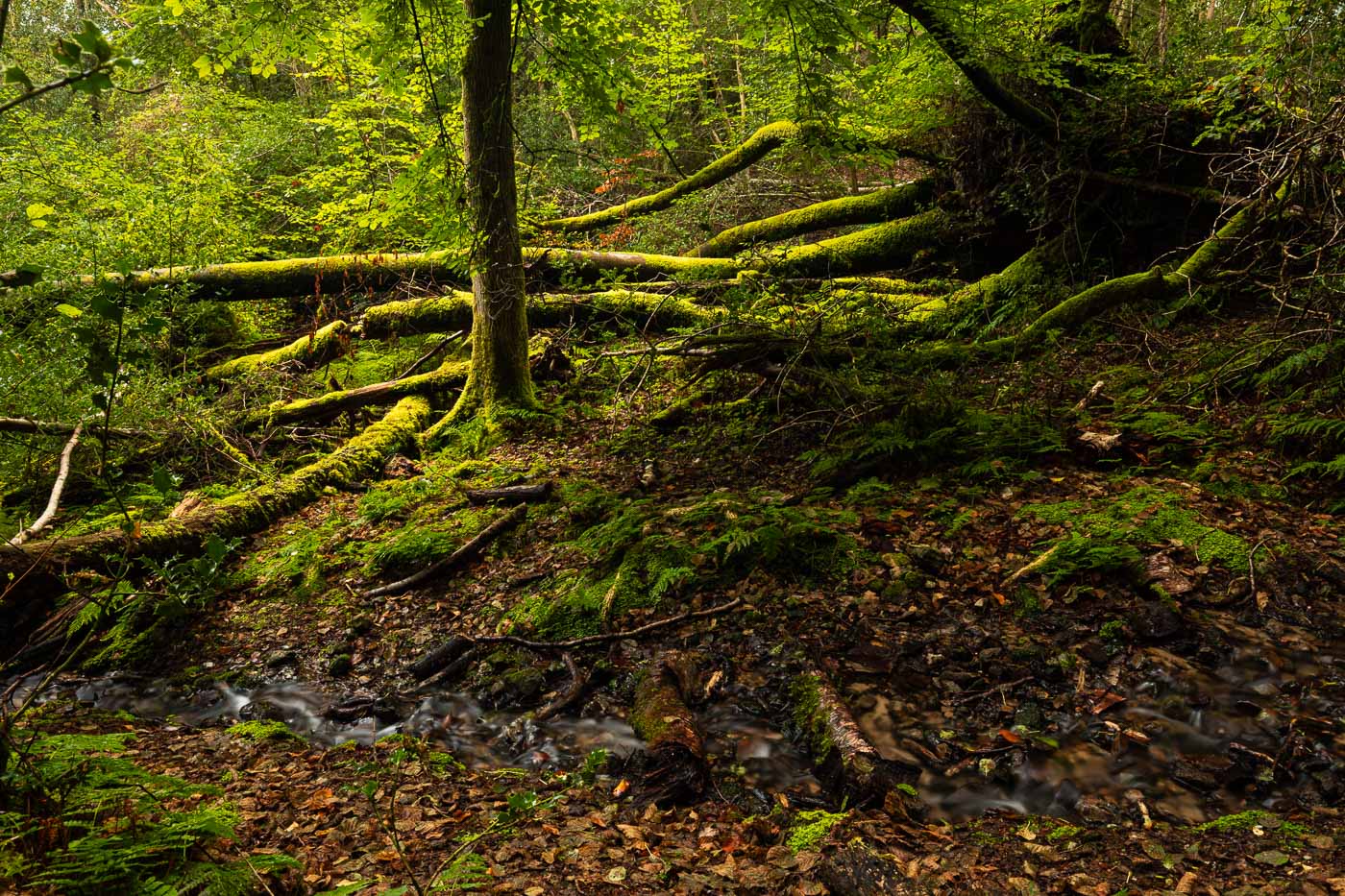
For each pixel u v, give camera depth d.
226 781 3.38
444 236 7.08
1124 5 14.12
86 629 4.96
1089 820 2.87
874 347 7.54
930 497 5.25
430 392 8.70
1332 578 3.94
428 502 6.43
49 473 6.65
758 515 5.14
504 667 4.41
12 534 5.45
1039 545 4.54
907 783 3.09
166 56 6.28
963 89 9.51
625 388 8.52
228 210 12.14
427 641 4.75
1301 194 6.43
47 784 2.12
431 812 3.08
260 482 7.07
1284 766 2.99
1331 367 5.37
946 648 3.94
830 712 3.48
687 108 17.03
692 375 8.11
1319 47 6.71
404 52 6.66
